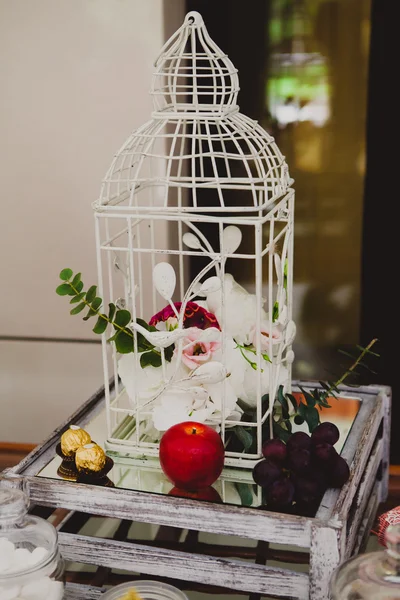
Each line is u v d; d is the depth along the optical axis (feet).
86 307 5.31
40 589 2.73
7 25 4.95
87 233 5.20
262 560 3.82
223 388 3.31
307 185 5.57
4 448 5.44
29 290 5.38
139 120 4.98
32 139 5.11
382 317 5.70
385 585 2.50
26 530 2.90
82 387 5.49
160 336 3.22
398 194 5.48
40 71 4.99
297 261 5.71
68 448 3.41
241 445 3.52
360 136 5.43
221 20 5.34
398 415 5.80
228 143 5.49
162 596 2.93
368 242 5.59
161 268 3.25
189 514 3.06
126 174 5.07
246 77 5.42
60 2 4.86
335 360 5.81
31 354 5.49
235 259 5.63
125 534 4.11
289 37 5.32
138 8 4.81
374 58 5.27
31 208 5.23
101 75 4.94
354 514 3.39
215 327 3.43
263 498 3.13
